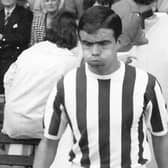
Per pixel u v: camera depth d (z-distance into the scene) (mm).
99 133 3307
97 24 3166
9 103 5242
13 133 5379
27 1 7445
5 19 7320
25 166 5699
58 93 3377
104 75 3320
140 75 3352
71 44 5074
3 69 7227
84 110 3318
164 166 3523
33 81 5117
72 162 3414
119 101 3305
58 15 5195
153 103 3346
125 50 4758
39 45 5211
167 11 6758
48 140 3504
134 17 4715
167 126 3457
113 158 3320
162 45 4812
